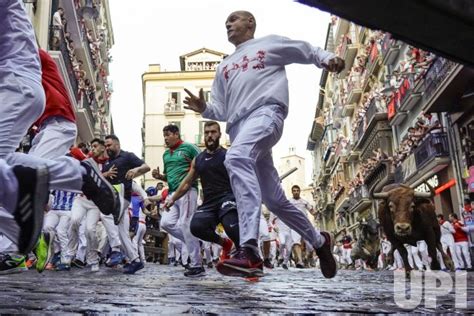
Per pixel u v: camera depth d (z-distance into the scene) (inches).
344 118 1684.3
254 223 136.0
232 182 139.2
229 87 153.3
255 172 140.5
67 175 109.3
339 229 1950.1
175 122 1957.4
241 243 135.9
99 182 114.0
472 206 641.0
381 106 1148.5
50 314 76.1
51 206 308.5
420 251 575.2
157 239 806.5
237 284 179.6
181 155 255.4
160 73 1993.1
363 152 1403.8
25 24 116.4
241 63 151.8
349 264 981.2
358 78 1412.4
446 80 669.9
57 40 693.3
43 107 117.3
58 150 165.6
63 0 814.5
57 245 343.0
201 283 182.7
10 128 109.4
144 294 124.3
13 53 113.8
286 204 150.9
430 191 255.3
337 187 1811.0
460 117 724.7
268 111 144.3
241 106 148.2
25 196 80.0
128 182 273.1
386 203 263.0
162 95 1987.0
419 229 256.1
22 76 113.2
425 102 836.0
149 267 452.4
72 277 223.8
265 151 144.8
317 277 279.9
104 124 1536.7
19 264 213.5
